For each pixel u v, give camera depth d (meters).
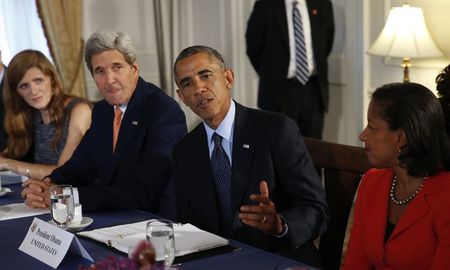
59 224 2.38
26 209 2.78
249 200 2.50
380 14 5.22
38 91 3.51
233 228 2.49
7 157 3.68
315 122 5.71
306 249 2.48
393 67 5.18
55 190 2.40
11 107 3.63
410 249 2.09
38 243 2.19
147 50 6.44
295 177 2.49
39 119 3.66
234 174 2.51
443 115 2.11
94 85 6.08
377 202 2.21
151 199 2.84
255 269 1.98
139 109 3.00
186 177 2.59
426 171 2.06
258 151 2.52
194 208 2.58
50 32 5.75
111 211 2.75
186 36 6.61
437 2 4.75
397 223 2.14
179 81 2.47
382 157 2.10
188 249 2.11
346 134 5.84
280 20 5.55
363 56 5.36
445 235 2.04
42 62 3.54
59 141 3.59
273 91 5.62
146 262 1.38
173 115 2.97
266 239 2.46
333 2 5.76
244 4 6.45
